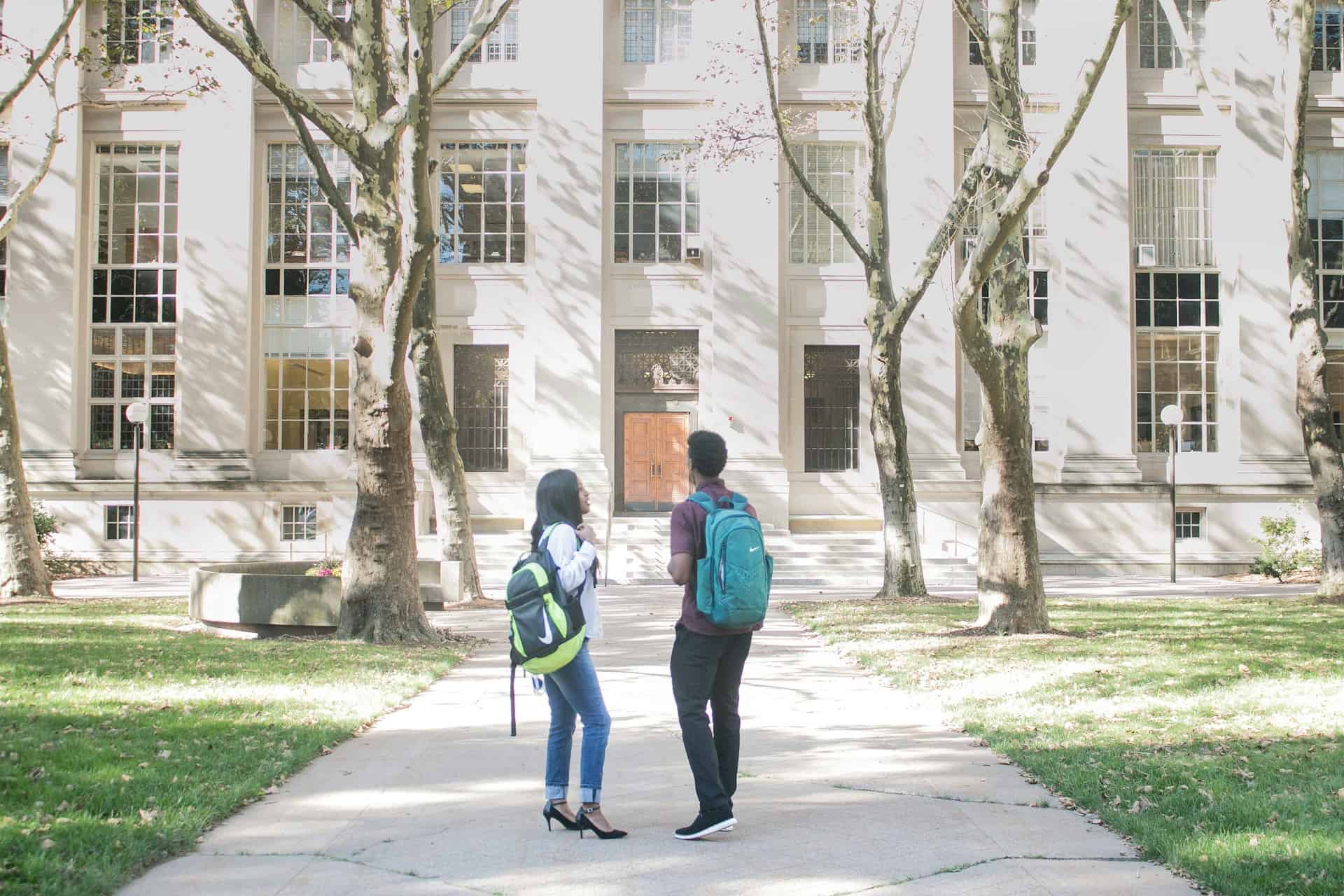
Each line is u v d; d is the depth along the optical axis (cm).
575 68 2773
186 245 2733
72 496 2694
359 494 1400
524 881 496
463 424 2811
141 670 1070
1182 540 2766
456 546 1942
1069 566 2731
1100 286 2791
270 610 1445
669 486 2828
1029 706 930
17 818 547
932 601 1927
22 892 448
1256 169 2812
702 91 2800
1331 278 2833
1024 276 1418
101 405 2762
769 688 1059
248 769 683
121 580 2508
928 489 2736
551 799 577
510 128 2808
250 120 2744
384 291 1380
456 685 1080
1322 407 2005
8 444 1955
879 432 2009
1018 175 1369
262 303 2789
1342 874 480
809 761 741
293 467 2758
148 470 2727
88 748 704
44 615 1659
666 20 2845
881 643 1362
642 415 2844
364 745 793
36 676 1020
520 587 561
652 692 1045
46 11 2686
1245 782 650
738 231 2775
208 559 2698
